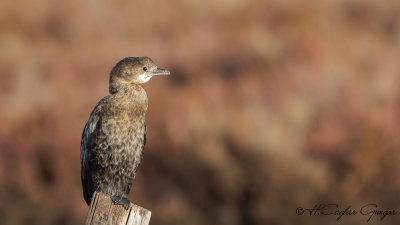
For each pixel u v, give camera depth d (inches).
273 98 569.0
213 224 473.7
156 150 509.0
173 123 526.0
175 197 489.7
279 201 472.4
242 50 662.5
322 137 510.9
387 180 485.1
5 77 642.2
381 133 506.0
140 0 851.4
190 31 769.6
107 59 693.9
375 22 799.1
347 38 728.3
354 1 821.2
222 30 767.1
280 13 791.1
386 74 620.1
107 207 234.5
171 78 647.1
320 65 629.3
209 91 587.5
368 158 490.9
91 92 617.0
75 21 799.1
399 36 745.0
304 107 538.0
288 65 631.8
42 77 650.8
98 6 828.0
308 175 479.5
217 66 652.7
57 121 545.3
